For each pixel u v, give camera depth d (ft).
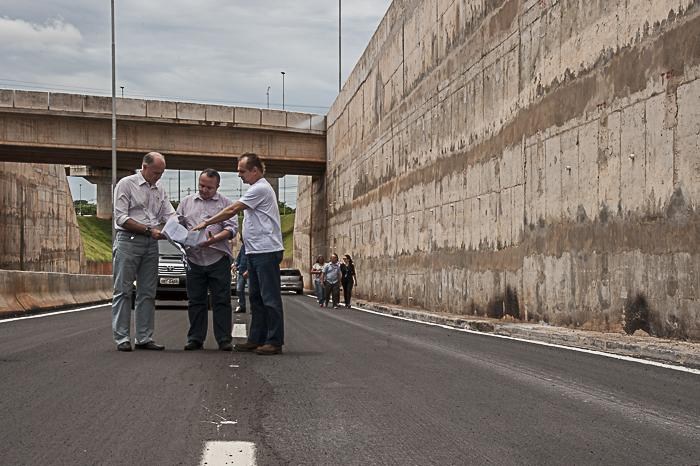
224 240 30.17
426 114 82.69
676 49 35.12
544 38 50.78
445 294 73.82
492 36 61.62
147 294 30.50
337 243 145.69
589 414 17.69
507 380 23.07
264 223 29.04
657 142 36.50
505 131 57.98
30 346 31.58
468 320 55.88
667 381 23.22
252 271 29.45
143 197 30.14
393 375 23.82
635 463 13.37
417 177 86.33
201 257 30.22
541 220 50.57
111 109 130.00
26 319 52.29
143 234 29.99
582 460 13.56
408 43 91.86
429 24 82.02
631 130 38.99
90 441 14.57
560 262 47.26
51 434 15.12
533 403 19.07
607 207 41.34
